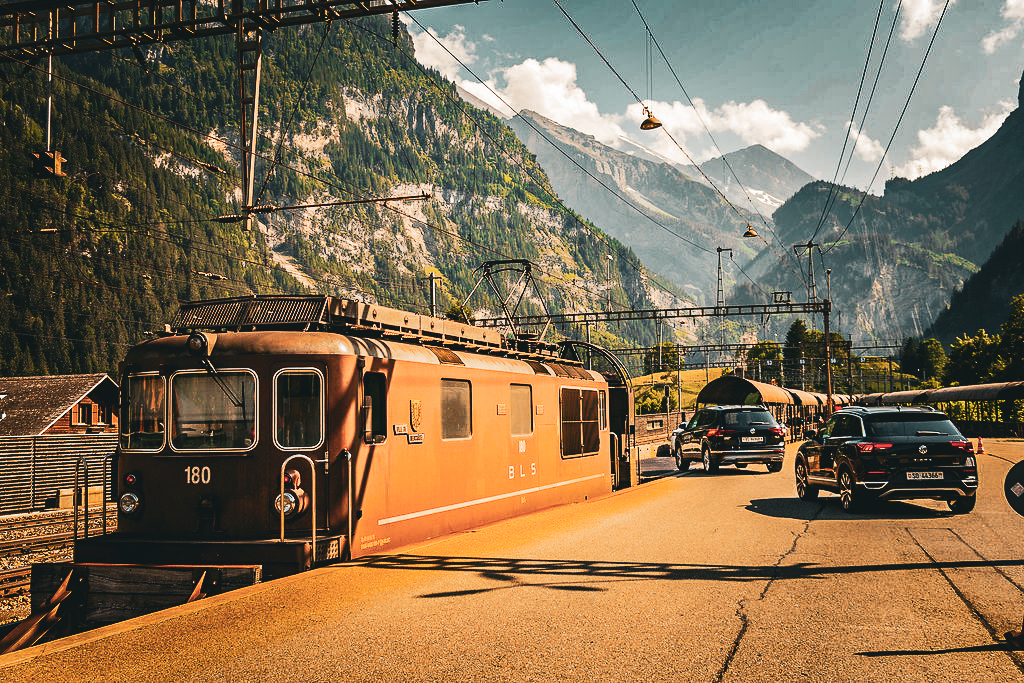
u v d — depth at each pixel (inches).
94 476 1476.4
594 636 232.1
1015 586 299.6
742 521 496.4
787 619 251.6
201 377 379.2
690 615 256.7
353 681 192.9
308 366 373.1
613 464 818.2
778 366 3949.3
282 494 358.0
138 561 363.3
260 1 487.2
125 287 5216.5
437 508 450.6
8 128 5920.3
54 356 4375.0
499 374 543.5
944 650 216.8
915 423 553.0
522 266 825.5
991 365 3253.0
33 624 323.9
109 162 7165.4
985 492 675.4
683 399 5049.2
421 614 257.9
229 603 274.4
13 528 942.4
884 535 435.5
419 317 475.2
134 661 209.2
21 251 4606.3
